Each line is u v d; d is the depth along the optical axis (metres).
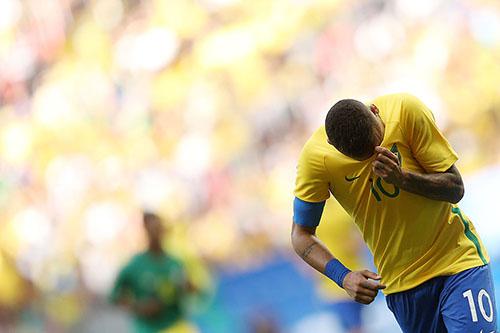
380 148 14.54
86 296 54.38
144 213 30.58
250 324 45.28
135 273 30.22
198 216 53.34
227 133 54.75
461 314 15.55
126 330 51.72
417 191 14.94
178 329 30.44
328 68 52.00
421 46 48.62
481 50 46.78
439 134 15.25
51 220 59.44
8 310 55.50
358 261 34.12
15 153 63.00
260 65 55.41
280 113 52.78
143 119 58.78
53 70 65.12
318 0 54.41
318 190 15.80
